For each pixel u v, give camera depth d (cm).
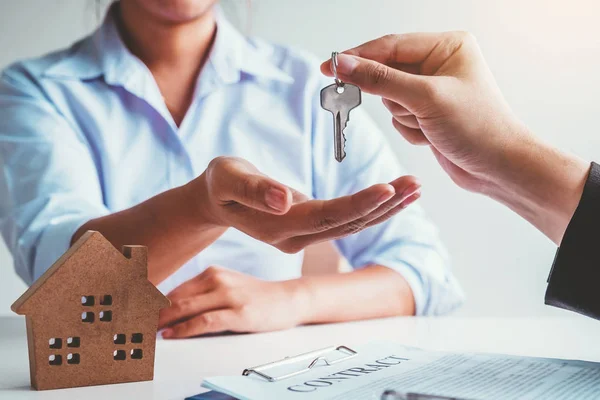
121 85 125
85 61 128
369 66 68
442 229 177
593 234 58
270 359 67
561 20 178
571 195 68
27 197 111
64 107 124
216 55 128
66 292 54
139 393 53
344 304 93
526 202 73
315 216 59
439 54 74
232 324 81
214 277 86
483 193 80
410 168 174
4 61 171
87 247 55
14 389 54
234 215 65
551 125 181
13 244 112
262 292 86
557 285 59
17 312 53
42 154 114
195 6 121
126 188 125
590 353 70
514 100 181
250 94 133
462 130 69
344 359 58
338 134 68
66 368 54
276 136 132
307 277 95
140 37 128
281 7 171
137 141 126
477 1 178
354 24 175
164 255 81
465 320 94
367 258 121
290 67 138
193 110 129
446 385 49
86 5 170
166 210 78
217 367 63
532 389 48
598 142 180
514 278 179
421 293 105
